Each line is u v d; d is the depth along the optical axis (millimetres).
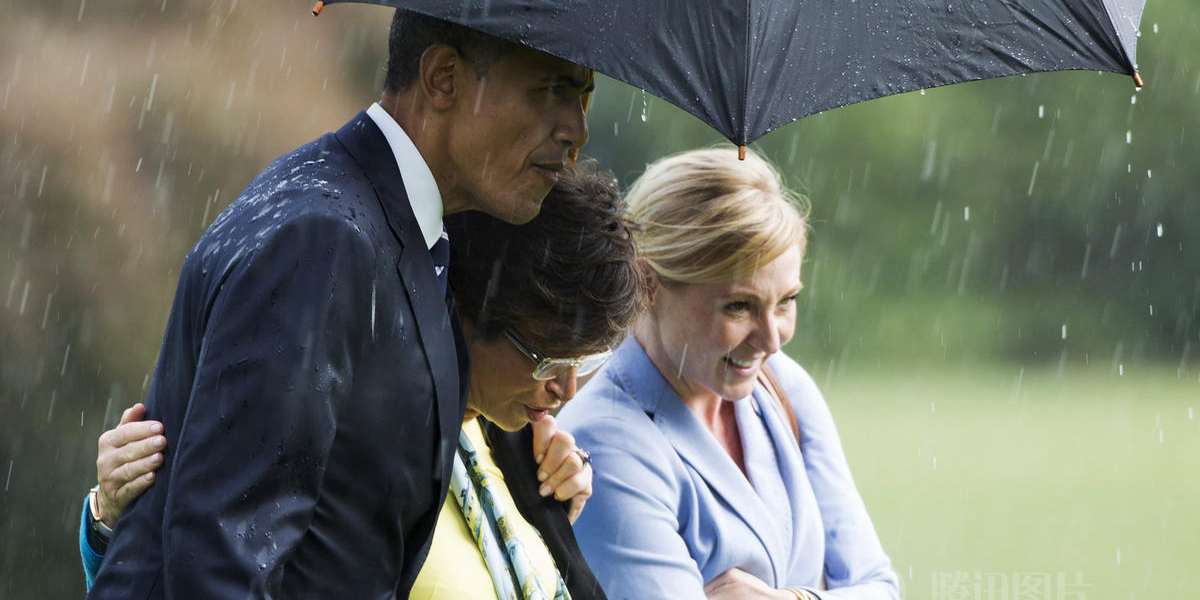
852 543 12352
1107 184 90438
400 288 8016
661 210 11195
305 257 7613
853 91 7816
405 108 8422
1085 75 90562
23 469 28016
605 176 9625
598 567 11125
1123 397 76375
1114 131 90812
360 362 7777
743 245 10953
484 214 9281
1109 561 40031
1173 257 89625
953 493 52594
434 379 8094
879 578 12312
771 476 11945
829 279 89750
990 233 90938
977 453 61000
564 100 8438
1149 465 57344
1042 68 8297
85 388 28719
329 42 34094
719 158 11344
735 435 12109
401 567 8219
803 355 89500
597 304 9289
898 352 89250
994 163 91562
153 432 8062
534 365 9477
